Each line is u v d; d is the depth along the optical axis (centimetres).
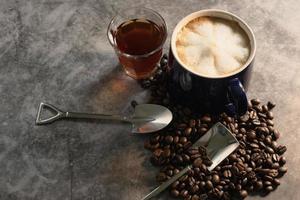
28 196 47
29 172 48
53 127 50
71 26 56
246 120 48
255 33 54
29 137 50
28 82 53
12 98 52
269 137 48
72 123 50
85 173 48
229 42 46
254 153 47
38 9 57
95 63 54
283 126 49
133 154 48
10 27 57
